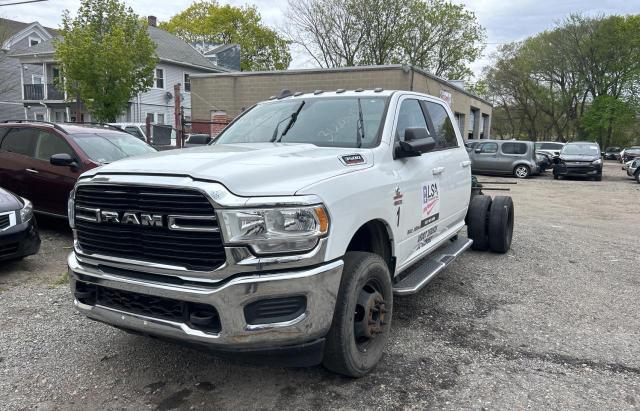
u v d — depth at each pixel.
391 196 3.71
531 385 3.47
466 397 3.30
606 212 12.52
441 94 24.00
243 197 2.73
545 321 4.66
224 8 52.88
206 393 3.33
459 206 5.75
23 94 34.44
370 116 4.18
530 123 64.62
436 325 4.51
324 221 2.91
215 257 2.77
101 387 3.39
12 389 3.36
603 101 52.91
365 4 37.31
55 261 6.45
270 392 3.34
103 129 8.47
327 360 3.27
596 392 3.40
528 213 12.02
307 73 21.58
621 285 5.84
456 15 39.75
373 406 3.18
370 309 3.41
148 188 2.88
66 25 25.05
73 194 3.32
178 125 14.70
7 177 8.05
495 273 6.17
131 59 25.39
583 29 52.00
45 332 4.25
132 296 3.07
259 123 4.60
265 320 2.79
